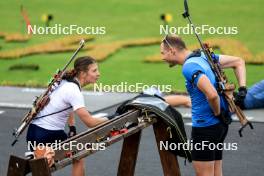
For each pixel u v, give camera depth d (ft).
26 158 84.69
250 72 198.90
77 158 88.22
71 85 96.27
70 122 106.11
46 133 96.84
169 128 96.68
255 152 132.16
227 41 229.25
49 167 83.71
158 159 127.65
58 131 97.35
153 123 98.12
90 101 172.76
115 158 128.57
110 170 122.11
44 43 240.73
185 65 93.20
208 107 93.97
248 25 258.78
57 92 96.53
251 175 119.44
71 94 95.66
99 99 175.11
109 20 276.82
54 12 290.35
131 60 219.20
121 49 233.76
